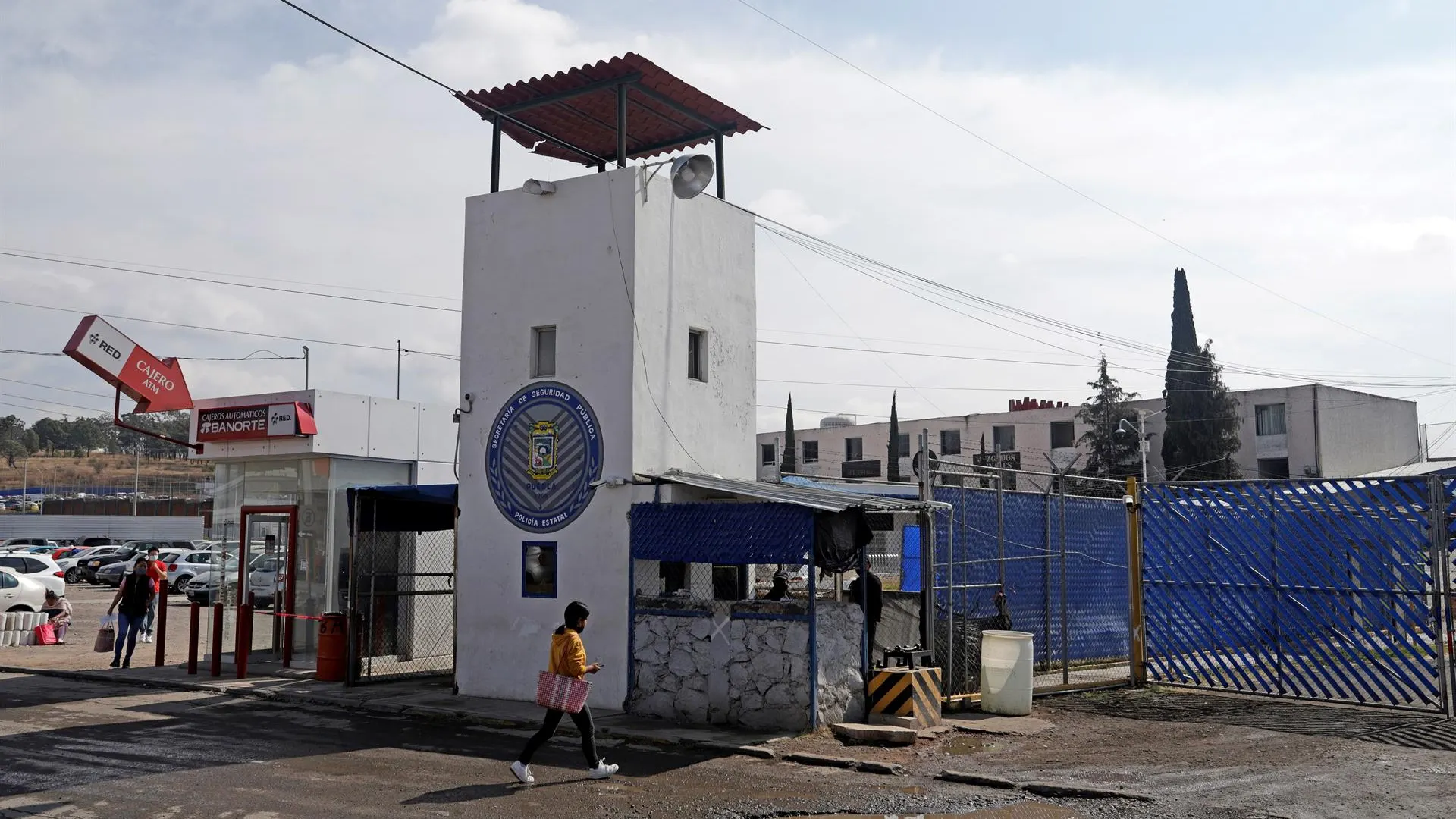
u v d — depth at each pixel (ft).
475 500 47.70
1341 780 30.01
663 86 47.44
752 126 51.65
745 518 39.55
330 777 31.14
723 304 49.11
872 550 57.93
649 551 41.96
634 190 44.42
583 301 45.29
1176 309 162.30
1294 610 44.27
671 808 27.63
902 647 42.63
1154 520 48.65
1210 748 34.71
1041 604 51.31
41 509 260.01
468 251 49.24
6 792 29.12
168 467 468.34
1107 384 172.55
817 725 37.29
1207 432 156.87
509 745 36.52
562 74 46.93
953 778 30.86
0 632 70.49
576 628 31.60
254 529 64.85
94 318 58.70
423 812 27.04
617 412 43.86
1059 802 28.22
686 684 40.19
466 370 48.65
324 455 60.23
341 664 51.85
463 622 47.39
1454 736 36.42
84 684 52.95
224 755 34.50
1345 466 167.73
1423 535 41.50
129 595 58.29
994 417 199.00
